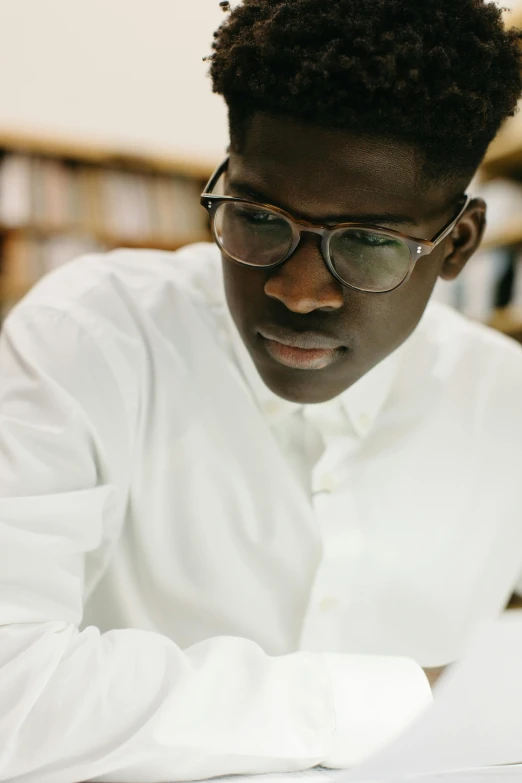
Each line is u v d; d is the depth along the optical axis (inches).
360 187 19.6
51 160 107.6
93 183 110.0
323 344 21.6
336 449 29.3
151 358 28.0
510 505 33.3
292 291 20.5
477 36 20.7
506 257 94.2
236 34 22.0
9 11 101.0
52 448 22.4
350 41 18.7
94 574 27.5
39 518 21.3
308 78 18.3
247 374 28.7
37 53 108.3
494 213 94.7
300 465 29.7
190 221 117.5
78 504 22.7
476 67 20.4
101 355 25.2
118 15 103.8
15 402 23.0
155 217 113.4
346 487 29.7
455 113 20.1
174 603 29.5
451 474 31.7
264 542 29.1
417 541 30.9
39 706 18.0
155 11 103.4
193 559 28.8
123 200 111.0
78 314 25.6
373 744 19.3
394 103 18.7
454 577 32.2
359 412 29.3
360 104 18.6
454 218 23.6
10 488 21.0
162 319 29.0
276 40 19.0
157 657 19.8
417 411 31.5
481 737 15.9
